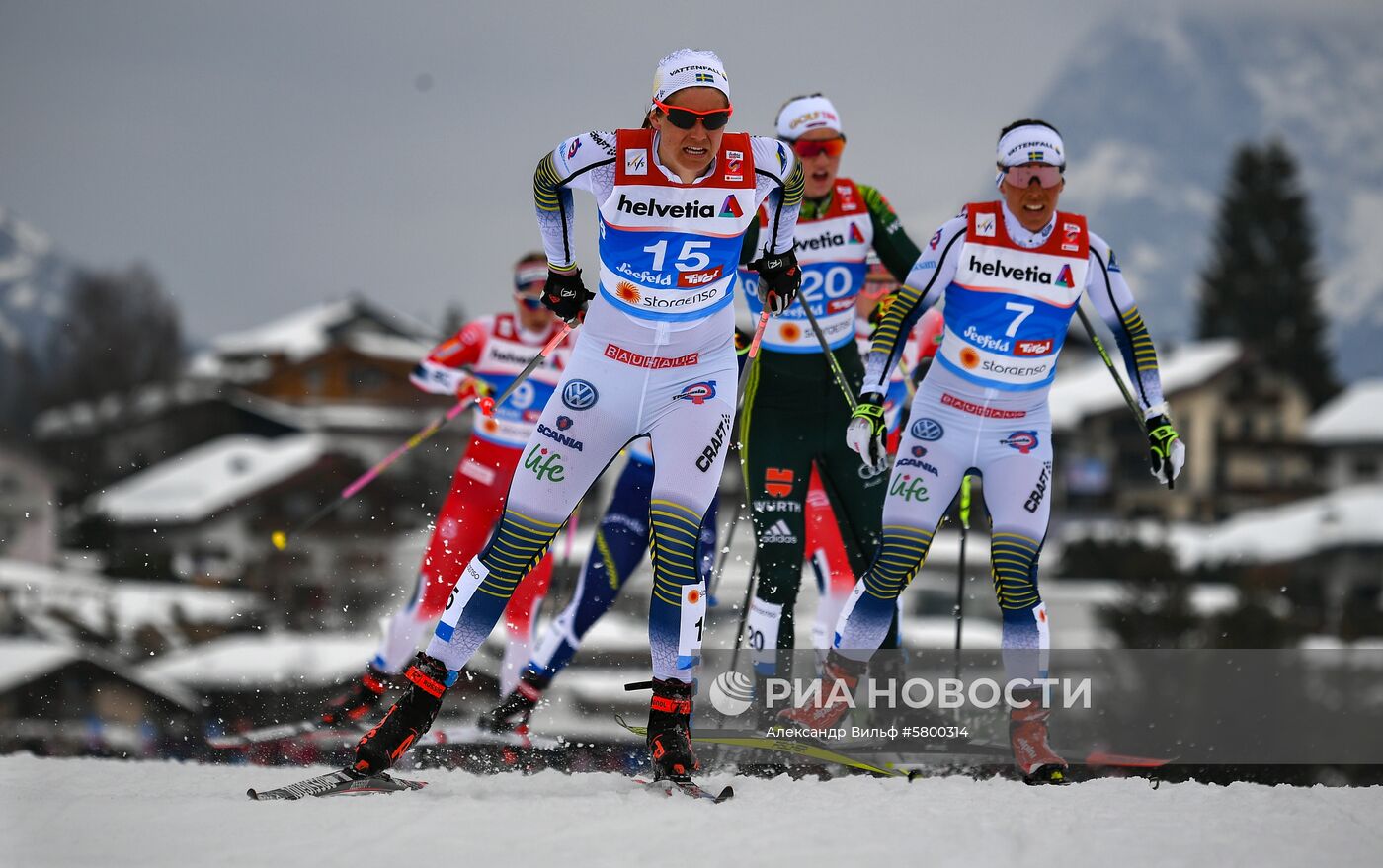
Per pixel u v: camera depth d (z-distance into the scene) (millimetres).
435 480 108688
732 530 20547
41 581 99938
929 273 17000
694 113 13898
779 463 19047
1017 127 16812
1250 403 169625
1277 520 141500
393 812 12992
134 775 16844
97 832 12438
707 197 14305
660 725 14672
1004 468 17047
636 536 20859
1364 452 166375
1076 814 13430
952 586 87188
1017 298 16734
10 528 154875
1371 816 13578
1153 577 99438
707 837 12117
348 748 21641
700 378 14938
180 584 116000
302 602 102875
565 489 14883
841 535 19484
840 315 19281
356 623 96312
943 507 17266
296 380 169375
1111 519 151000
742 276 19344
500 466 22547
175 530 135250
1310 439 168875
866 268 19500
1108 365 17844
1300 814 13633
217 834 12273
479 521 22391
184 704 69000
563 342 22922
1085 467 151500
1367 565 131250
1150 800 14305
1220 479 167250
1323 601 126625
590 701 37000
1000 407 17031
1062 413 153000
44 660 70188
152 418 175625
